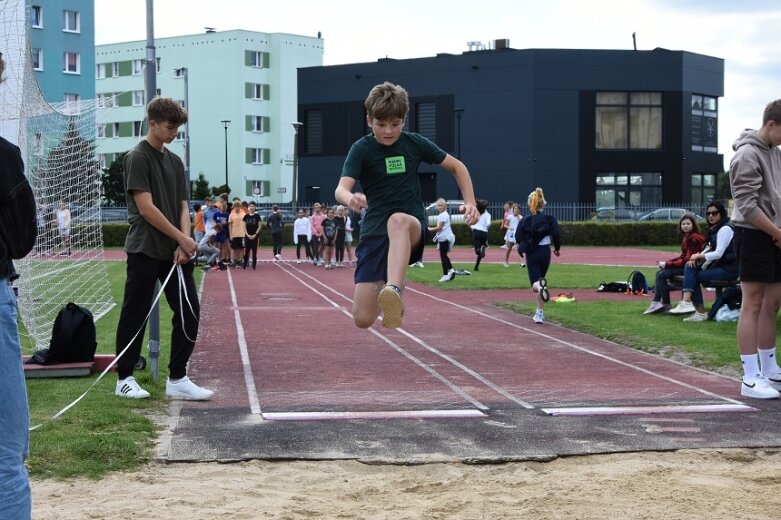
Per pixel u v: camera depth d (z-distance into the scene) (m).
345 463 6.19
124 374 8.12
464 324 14.11
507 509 5.25
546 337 12.62
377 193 5.82
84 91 59.38
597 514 5.16
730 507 5.32
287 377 9.48
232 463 6.17
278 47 79.50
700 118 58.03
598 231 45.16
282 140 80.00
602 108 55.53
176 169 8.14
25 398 4.05
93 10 59.62
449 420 7.43
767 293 8.59
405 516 5.11
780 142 8.36
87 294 18.17
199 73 79.25
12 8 11.12
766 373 8.79
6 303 3.95
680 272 14.52
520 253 14.29
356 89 58.84
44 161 13.45
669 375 9.65
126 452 6.27
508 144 55.16
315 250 30.50
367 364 10.34
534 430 7.08
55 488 5.59
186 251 7.98
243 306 16.91
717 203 13.82
